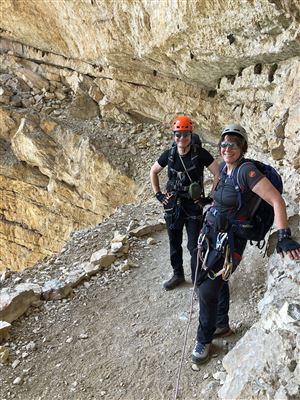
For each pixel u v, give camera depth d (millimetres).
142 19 8570
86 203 13094
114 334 4398
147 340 4207
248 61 7387
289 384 2605
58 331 4562
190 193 4113
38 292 5090
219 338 3928
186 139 4129
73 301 5043
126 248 6121
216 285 3389
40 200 14219
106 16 9820
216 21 6629
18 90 14586
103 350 4191
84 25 11188
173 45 8438
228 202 3197
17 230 15070
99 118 13484
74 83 14047
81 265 5855
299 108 5617
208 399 3326
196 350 3697
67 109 13828
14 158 14164
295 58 6281
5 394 3854
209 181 8844
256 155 8078
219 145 3238
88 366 4023
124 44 10336
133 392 3639
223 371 3541
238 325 4051
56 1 11219
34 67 15008
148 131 12773
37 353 4281
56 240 14281
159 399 3500
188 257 5750
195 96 10789
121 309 4812
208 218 3379
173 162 4281
